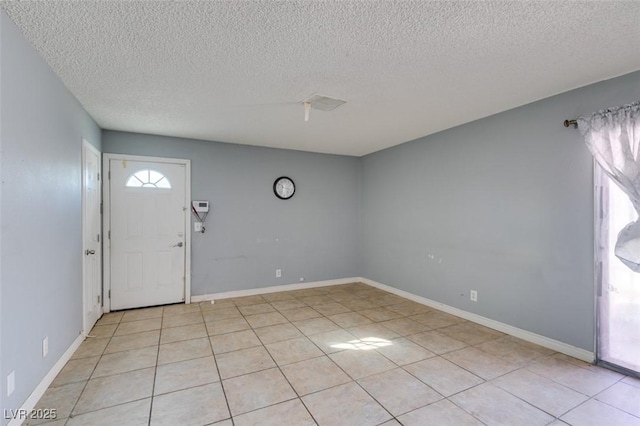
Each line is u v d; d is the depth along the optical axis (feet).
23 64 5.98
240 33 6.02
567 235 8.79
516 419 6.12
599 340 8.20
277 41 6.31
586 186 8.39
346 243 18.02
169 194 13.73
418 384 7.34
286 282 16.33
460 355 8.81
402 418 6.15
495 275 10.73
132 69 7.47
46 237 6.95
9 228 5.42
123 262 12.85
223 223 14.80
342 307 13.35
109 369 7.96
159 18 5.53
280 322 11.50
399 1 5.08
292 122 11.73
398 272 15.33
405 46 6.49
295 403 6.62
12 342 5.49
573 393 6.97
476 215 11.40
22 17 5.44
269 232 15.88
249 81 8.19
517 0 5.04
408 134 13.42
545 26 5.78
